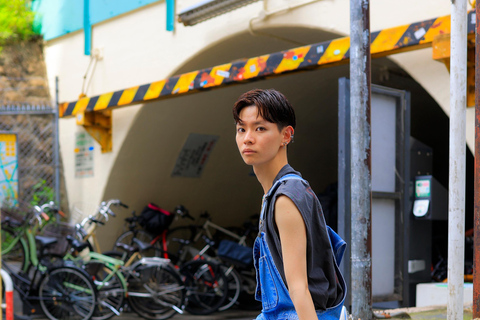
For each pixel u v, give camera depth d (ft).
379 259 15.89
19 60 30.01
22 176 28.96
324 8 19.03
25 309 22.13
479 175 10.07
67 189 28.78
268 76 18.98
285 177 5.21
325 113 31.50
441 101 16.02
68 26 28.60
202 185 31.37
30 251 23.16
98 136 26.73
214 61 23.98
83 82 26.99
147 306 23.11
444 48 14.39
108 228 28.25
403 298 16.12
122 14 26.07
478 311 10.12
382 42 15.84
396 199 16.28
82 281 22.04
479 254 10.12
